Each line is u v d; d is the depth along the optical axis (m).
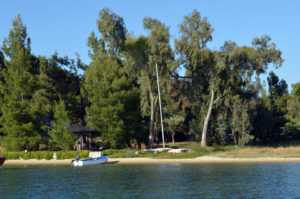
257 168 37.25
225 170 36.19
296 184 26.58
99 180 31.12
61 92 72.94
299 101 80.69
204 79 61.81
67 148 58.81
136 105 63.59
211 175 32.56
